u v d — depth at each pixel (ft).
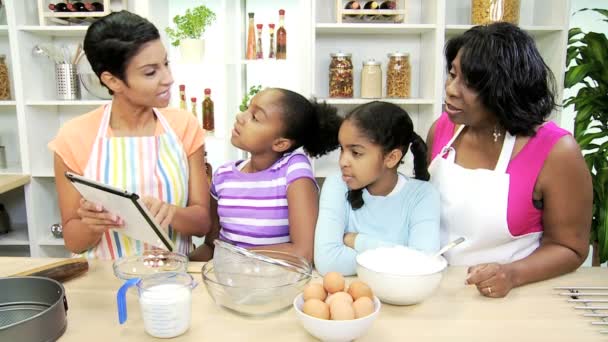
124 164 4.36
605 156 7.07
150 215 3.19
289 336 2.71
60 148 4.29
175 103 8.64
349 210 4.05
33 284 2.88
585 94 7.16
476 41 3.48
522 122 3.64
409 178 4.09
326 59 8.32
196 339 2.68
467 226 3.97
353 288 2.78
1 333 2.35
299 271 3.09
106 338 2.68
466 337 2.68
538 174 3.75
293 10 8.35
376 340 2.64
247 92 8.71
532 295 3.22
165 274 3.01
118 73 3.98
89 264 3.79
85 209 3.58
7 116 8.66
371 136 3.61
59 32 7.91
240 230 4.46
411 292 2.91
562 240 3.72
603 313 2.94
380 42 8.32
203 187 4.75
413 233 3.73
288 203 4.27
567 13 7.25
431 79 7.64
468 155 4.11
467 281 3.20
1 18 7.96
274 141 4.35
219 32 8.50
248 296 2.89
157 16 7.80
